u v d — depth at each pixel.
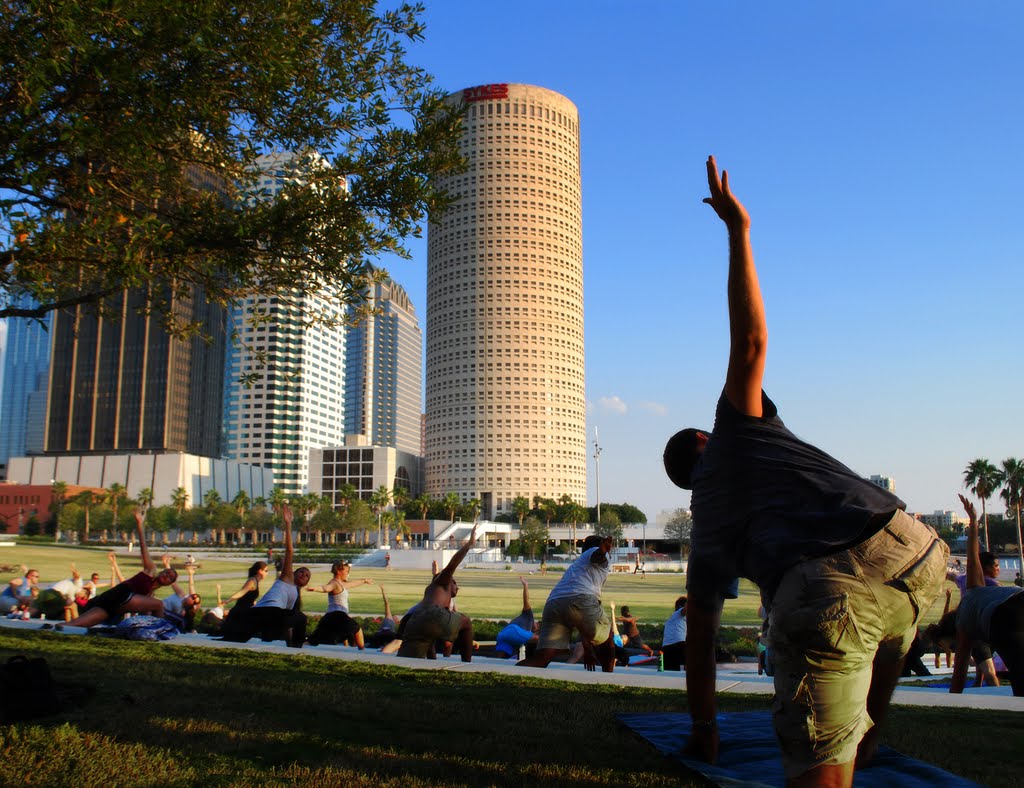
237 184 9.55
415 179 8.84
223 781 3.56
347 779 3.61
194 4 7.14
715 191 3.21
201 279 9.56
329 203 8.68
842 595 2.87
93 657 7.96
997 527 114.62
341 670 7.65
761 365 3.24
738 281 3.20
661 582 70.56
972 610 7.43
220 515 144.38
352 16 8.99
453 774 3.74
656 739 4.43
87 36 6.86
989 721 5.33
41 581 45.88
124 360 179.75
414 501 176.88
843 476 3.13
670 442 3.97
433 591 9.85
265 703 5.36
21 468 174.88
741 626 28.16
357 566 98.12
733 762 3.96
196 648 9.47
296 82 8.81
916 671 12.57
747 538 3.23
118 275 7.54
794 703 2.95
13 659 4.89
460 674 7.50
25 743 4.05
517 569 101.69
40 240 6.95
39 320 7.66
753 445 3.28
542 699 5.89
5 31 6.64
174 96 7.54
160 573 12.50
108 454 176.50
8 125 6.93
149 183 8.99
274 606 11.54
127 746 4.08
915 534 3.00
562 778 3.71
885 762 3.97
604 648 8.95
